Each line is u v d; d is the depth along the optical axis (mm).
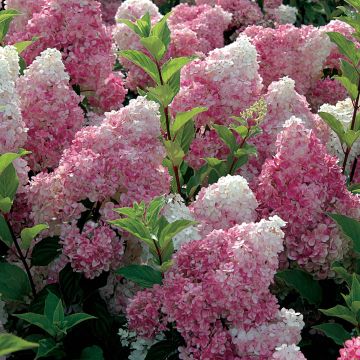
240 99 1912
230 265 1462
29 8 2160
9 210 1634
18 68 1805
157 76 1823
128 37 2330
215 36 2580
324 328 1529
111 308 1693
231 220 1630
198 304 1456
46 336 1568
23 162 1701
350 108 2014
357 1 1945
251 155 1889
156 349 1522
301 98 1944
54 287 1655
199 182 1856
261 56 2318
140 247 1671
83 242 1604
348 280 1605
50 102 1804
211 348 1458
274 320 1492
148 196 1634
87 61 2021
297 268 1689
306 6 3400
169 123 1833
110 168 1645
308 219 1649
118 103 2123
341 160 1977
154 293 1529
